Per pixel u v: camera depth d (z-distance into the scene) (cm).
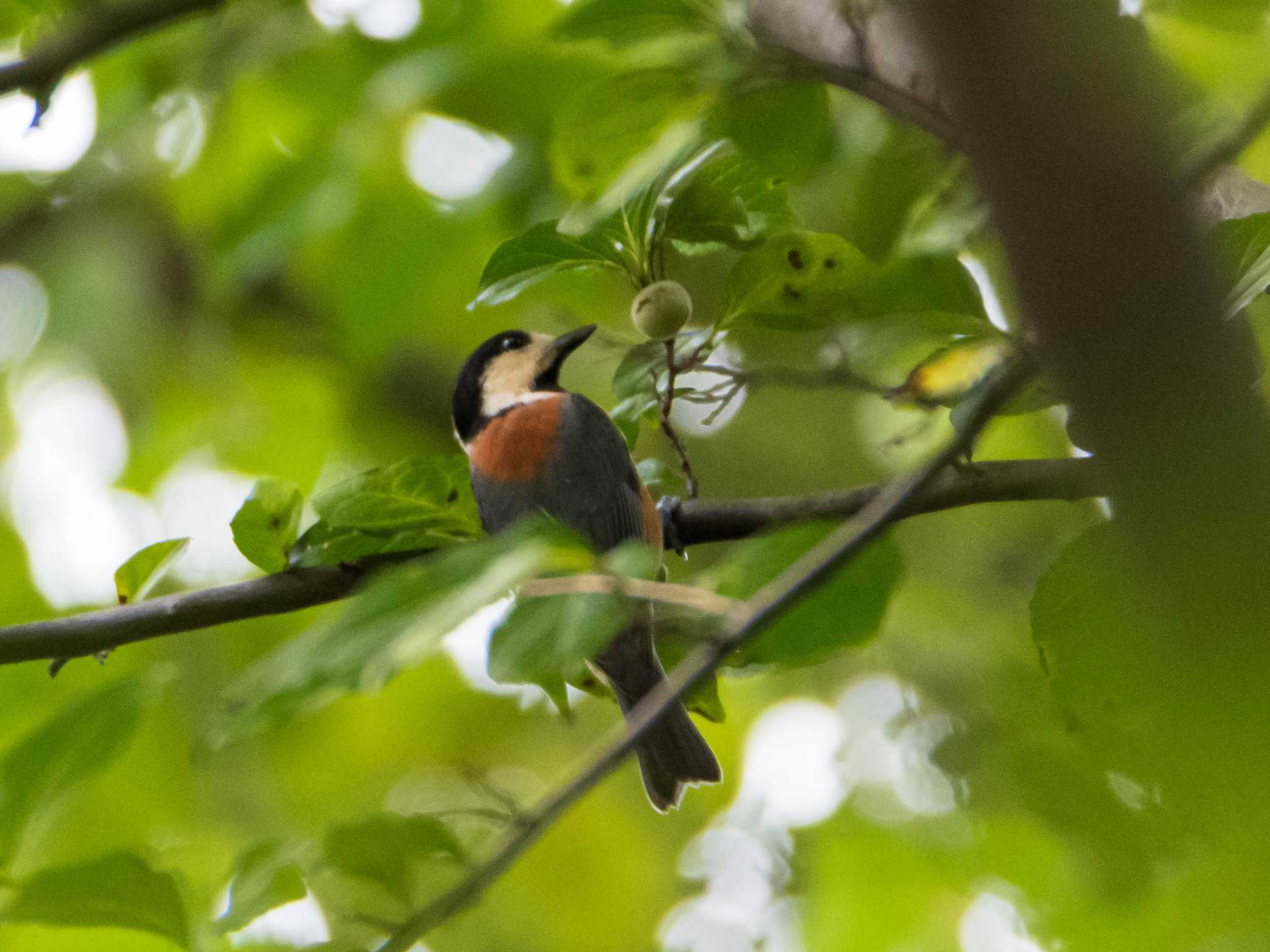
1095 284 321
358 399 1415
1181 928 721
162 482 1360
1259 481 307
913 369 629
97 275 1335
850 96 758
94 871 542
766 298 675
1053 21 324
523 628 395
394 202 1127
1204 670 310
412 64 1016
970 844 1014
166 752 1166
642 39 544
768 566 505
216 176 1191
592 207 570
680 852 1225
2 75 753
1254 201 591
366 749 1240
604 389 1335
